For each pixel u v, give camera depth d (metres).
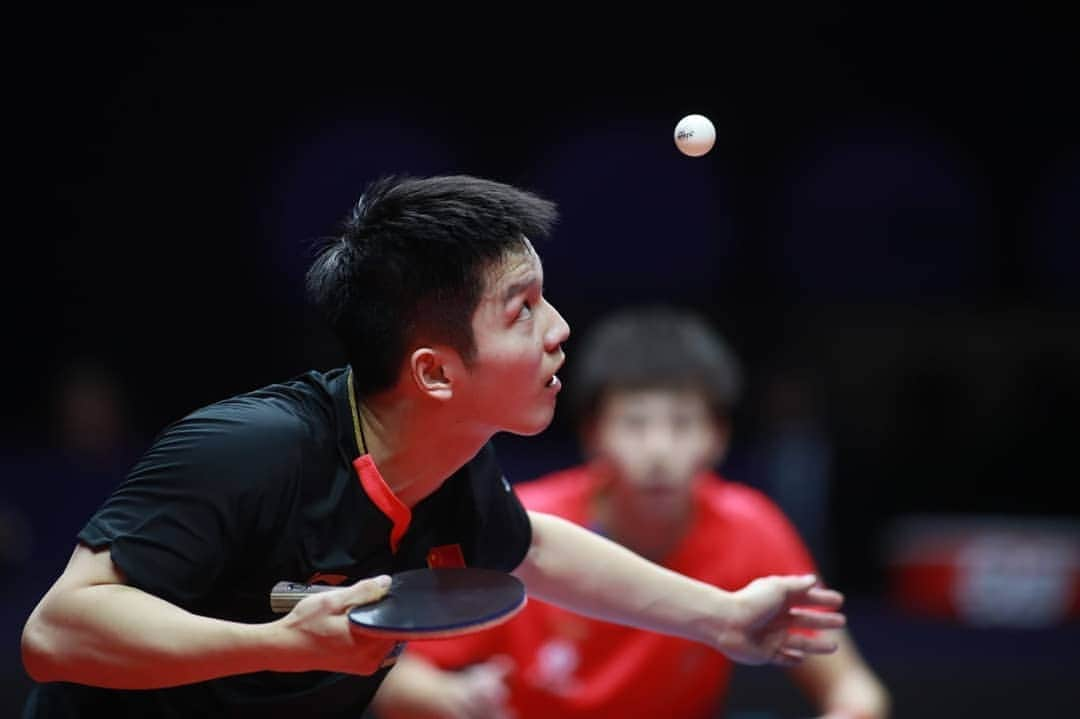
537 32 29.73
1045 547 19.83
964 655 16.92
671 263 30.19
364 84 29.80
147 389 30.11
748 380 29.36
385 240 6.68
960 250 30.59
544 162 30.00
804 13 29.86
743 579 10.88
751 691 15.06
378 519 6.88
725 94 30.09
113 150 29.70
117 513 6.29
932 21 30.00
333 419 6.86
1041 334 30.25
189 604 6.31
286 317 29.77
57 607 6.11
